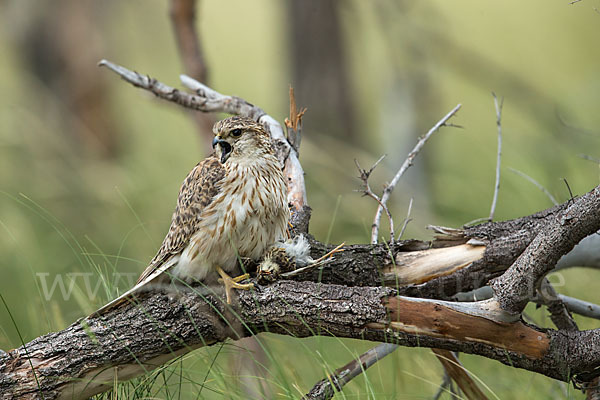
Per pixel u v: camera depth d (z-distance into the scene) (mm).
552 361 5980
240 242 6969
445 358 7066
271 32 25000
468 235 6934
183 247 6961
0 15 18594
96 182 15578
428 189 14797
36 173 16109
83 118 17812
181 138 19422
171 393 7586
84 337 6184
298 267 6805
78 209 14766
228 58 24406
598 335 5945
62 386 6145
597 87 18141
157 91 8695
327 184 14180
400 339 6078
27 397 6098
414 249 7109
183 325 6266
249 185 6891
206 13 26781
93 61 17891
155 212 14484
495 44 22859
